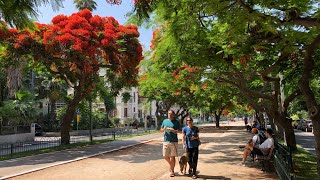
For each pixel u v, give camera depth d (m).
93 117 44.56
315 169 11.18
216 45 9.34
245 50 8.94
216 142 22.97
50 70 20.33
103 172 11.17
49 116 43.22
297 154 14.62
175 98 41.25
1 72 29.58
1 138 25.81
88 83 21.73
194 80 15.99
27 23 3.89
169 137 10.01
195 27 7.69
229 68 12.37
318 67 10.78
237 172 10.70
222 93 18.88
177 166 12.25
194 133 9.96
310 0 7.41
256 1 6.64
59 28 17.47
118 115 68.38
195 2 6.33
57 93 34.47
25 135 28.64
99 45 18.12
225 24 8.33
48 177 10.31
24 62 21.19
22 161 13.94
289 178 5.98
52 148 18.98
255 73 13.34
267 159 10.83
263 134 11.34
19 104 29.36
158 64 10.88
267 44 9.48
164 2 5.48
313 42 7.59
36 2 3.53
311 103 7.61
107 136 31.55
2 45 16.77
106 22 19.83
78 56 17.62
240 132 36.62
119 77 21.75
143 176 10.32
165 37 9.32
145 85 19.30
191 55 9.64
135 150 18.36
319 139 7.48
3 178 10.05
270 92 19.09
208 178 9.73
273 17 6.80
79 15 18.77
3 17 3.74
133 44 19.75
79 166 12.57
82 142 23.03
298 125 46.41
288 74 11.31
